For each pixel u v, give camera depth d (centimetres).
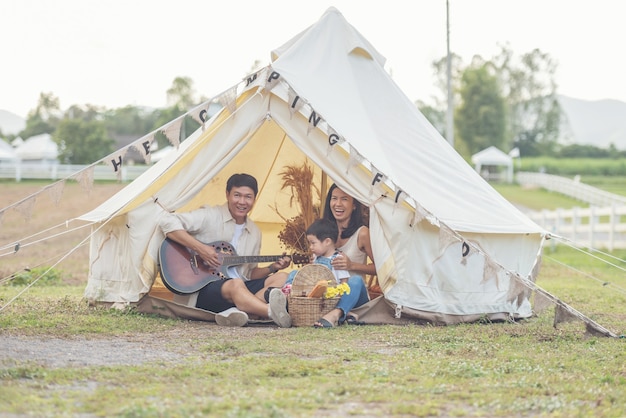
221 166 880
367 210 920
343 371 591
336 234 890
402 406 488
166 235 868
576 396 529
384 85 983
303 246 1023
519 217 962
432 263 860
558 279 1557
